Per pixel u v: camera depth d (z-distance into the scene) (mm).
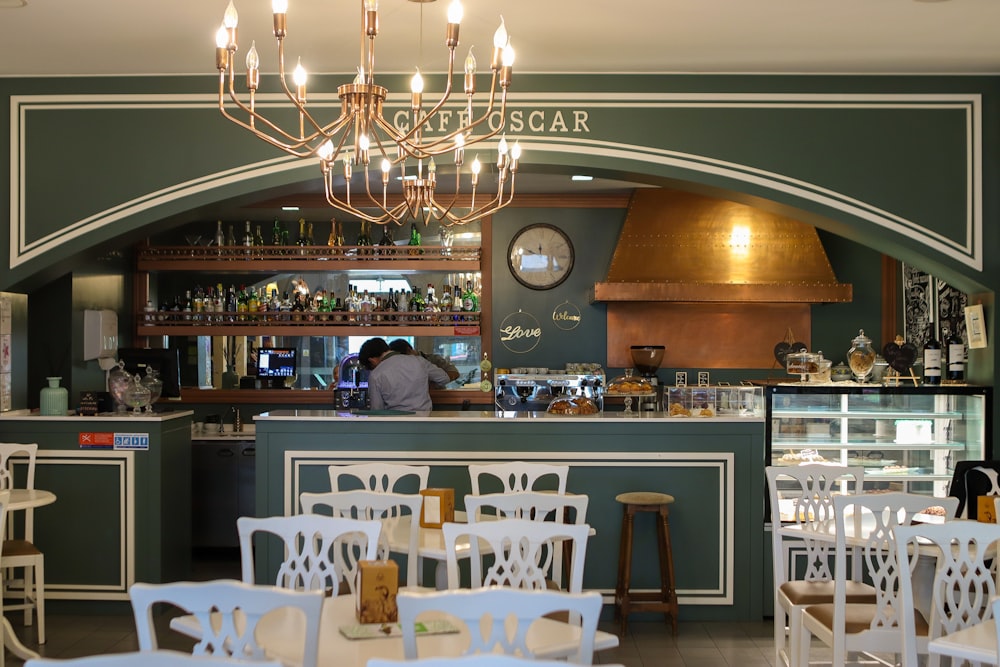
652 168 6441
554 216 9211
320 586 3564
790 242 8672
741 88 6441
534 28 5512
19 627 6027
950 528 3541
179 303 9227
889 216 6418
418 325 9117
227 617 2617
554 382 8680
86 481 6422
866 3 5109
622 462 6230
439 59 6141
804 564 6277
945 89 6434
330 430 6195
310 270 9117
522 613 2531
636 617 6234
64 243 6438
